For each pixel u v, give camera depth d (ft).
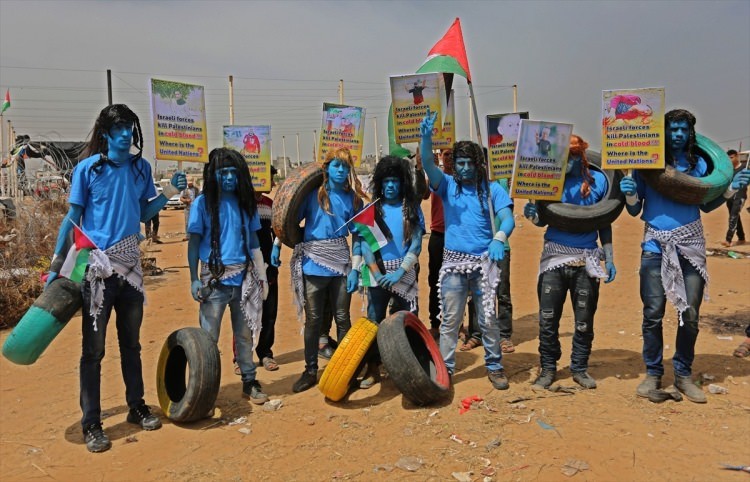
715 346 22.72
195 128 17.38
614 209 17.39
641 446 14.49
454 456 14.19
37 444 15.81
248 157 20.80
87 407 15.48
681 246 16.85
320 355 22.85
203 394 16.16
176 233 78.48
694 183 16.20
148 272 44.11
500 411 16.69
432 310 23.82
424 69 19.52
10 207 43.52
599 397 17.62
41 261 33.37
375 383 19.49
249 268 18.08
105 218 15.57
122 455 15.02
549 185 17.57
